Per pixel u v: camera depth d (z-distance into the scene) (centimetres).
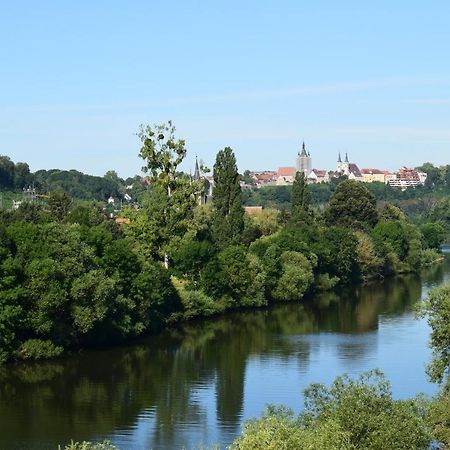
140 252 12062
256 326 11050
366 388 4594
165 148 13312
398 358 8662
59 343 9000
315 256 14700
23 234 9100
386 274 17925
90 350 9300
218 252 13038
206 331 10656
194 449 5681
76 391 7425
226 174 15012
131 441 5953
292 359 8744
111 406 6906
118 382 7756
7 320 8262
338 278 15550
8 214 12712
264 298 12988
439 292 5881
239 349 9369
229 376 7969
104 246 10069
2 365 8400
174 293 11300
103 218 14262
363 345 9462
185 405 6931
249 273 12569
